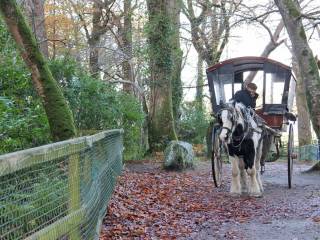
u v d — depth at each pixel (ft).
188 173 56.49
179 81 91.25
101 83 57.21
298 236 27.27
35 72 30.66
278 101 47.34
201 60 112.57
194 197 40.73
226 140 37.81
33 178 12.89
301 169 68.18
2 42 38.45
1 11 29.63
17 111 31.55
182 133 98.73
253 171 40.52
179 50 85.87
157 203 37.04
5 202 11.29
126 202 34.78
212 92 49.47
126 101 67.97
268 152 46.11
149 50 77.97
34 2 68.28
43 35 68.80
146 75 79.97
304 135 117.08
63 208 15.67
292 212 34.14
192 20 102.42
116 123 61.00
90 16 113.80
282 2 61.46
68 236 15.80
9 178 11.39
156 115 77.92
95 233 21.11
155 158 71.77
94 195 21.53
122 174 49.49
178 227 29.84
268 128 42.52
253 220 31.91
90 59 86.22
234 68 48.85
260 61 47.65
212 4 100.99
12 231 11.64
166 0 77.82
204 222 31.40
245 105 40.40
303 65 61.36
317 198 39.40
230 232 28.55
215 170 45.80
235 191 41.34
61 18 97.50
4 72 35.58
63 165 15.74
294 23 61.16
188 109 102.12
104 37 102.47
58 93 31.14
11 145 30.25
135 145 71.10
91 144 19.94
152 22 77.56
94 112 55.93
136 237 26.71
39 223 13.38
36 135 32.91
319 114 61.11
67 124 30.96
